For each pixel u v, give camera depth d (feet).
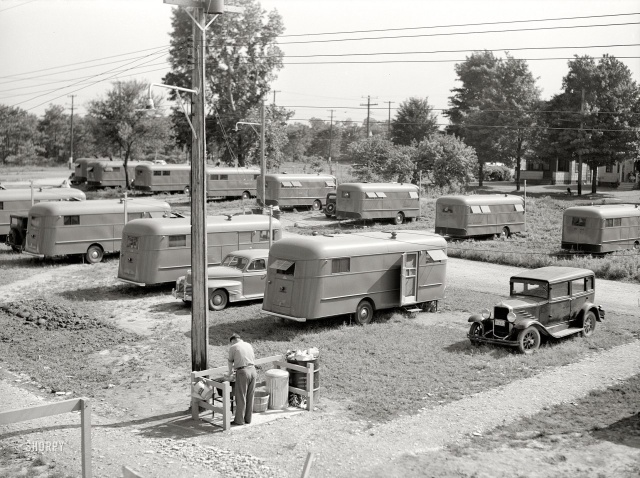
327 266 71.77
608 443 43.32
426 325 75.77
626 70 230.07
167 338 71.67
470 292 95.14
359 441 44.29
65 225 111.34
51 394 55.52
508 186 282.97
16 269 109.91
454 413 49.19
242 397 47.73
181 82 222.89
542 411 49.49
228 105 222.69
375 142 249.96
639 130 227.20
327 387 55.16
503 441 44.01
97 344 69.77
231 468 40.16
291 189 177.58
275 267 73.10
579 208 126.93
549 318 67.51
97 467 40.45
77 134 394.52
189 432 46.62
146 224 92.38
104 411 51.47
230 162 229.25
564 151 238.68
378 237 78.69
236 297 83.87
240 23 220.84
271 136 226.17
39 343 70.28
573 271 71.10
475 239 146.10
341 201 156.04
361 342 67.51
